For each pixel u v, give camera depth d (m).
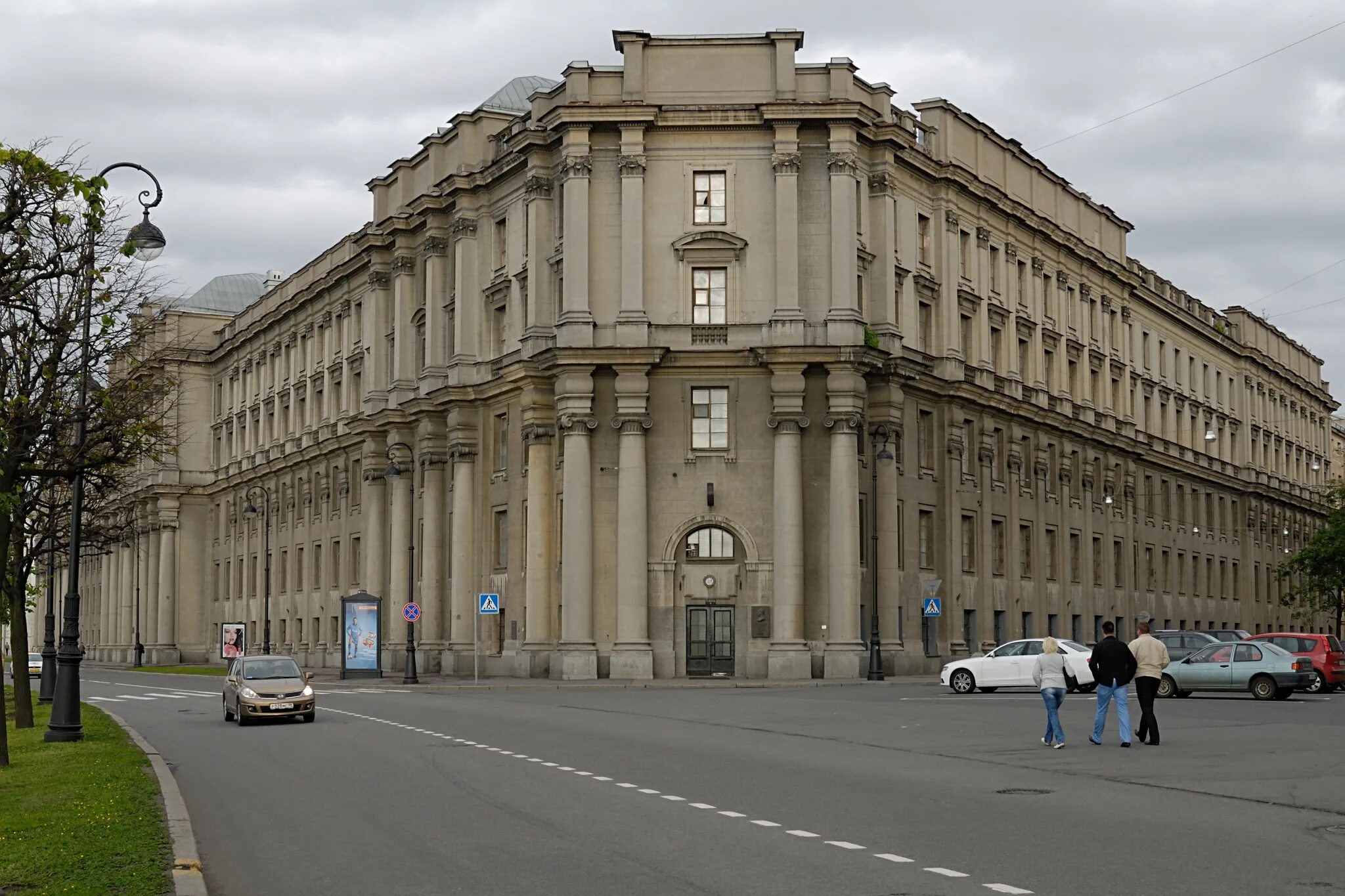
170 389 35.84
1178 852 14.30
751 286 60.34
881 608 61.56
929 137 68.62
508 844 15.53
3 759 25.39
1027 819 16.80
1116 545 87.56
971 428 70.44
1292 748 25.45
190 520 112.94
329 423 88.62
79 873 13.48
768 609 59.12
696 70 61.19
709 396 60.47
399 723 34.50
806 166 61.00
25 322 26.56
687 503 59.81
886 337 62.72
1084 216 85.81
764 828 16.31
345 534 85.31
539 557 62.47
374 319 80.00
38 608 147.88
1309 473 129.88
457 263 69.88
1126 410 89.94
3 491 26.61
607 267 60.78
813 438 59.91
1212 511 106.38
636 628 58.81
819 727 31.81
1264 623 114.06
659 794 19.55
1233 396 113.19
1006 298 74.75
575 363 59.59
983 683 47.59
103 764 23.97
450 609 70.44
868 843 15.12
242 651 93.44
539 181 63.91
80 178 22.11
